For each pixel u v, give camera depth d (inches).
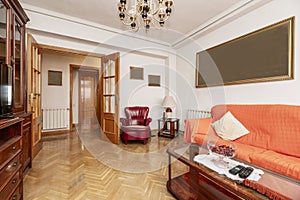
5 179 46.8
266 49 101.9
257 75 107.3
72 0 105.0
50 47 130.3
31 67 102.0
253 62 109.6
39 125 122.9
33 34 123.2
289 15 91.0
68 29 127.5
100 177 86.4
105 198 68.1
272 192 54.6
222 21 124.7
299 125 78.2
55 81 199.3
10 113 60.6
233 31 124.0
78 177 86.0
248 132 97.3
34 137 109.1
